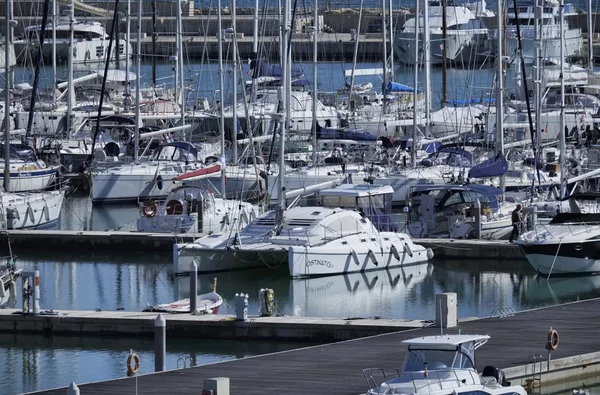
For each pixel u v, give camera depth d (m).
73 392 70.25
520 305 113.94
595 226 128.75
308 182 168.25
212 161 177.50
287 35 182.00
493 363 82.06
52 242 144.50
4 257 140.62
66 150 194.62
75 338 100.12
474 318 98.31
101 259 139.62
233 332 97.69
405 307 113.31
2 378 89.06
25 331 101.00
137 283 125.44
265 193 157.38
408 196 146.50
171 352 95.56
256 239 127.50
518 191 160.00
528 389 81.25
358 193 142.12
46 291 121.19
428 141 193.12
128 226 156.62
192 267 101.94
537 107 172.00
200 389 77.19
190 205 146.25
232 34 178.75
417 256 134.12
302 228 127.38
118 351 96.38
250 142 168.25
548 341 82.56
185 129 192.12
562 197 149.38
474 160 176.50
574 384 83.25
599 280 126.19
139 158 181.12
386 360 83.81
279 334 97.00
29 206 153.75
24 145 181.62
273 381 78.81
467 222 142.38
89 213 170.75
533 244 125.81
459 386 69.19
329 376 79.81
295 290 121.56
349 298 117.88
